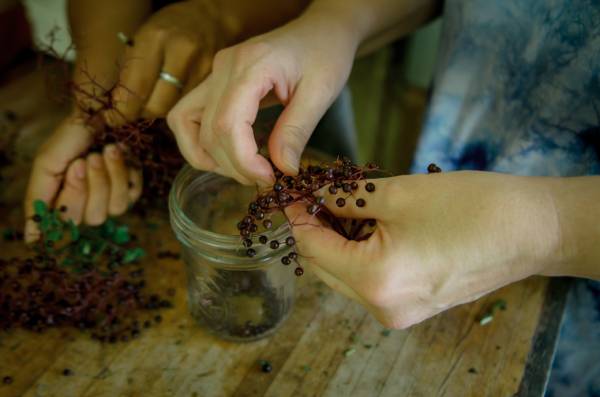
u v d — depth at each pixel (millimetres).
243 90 344
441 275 300
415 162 562
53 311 417
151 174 485
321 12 425
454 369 395
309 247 326
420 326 418
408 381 388
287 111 376
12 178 519
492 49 478
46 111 573
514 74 468
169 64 438
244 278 377
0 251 463
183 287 446
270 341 410
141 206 499
